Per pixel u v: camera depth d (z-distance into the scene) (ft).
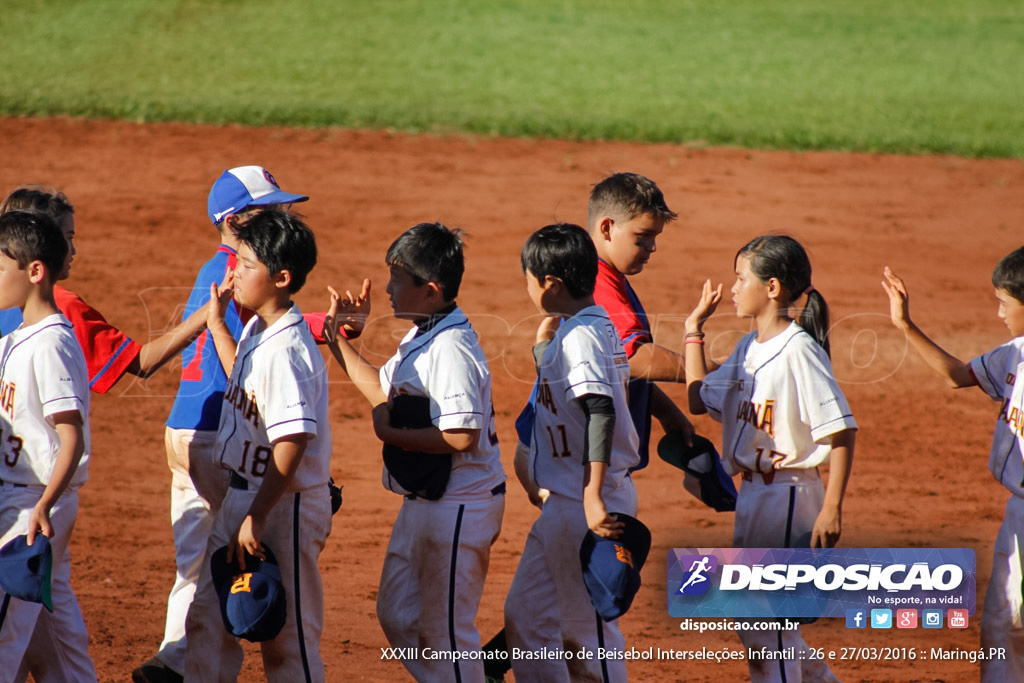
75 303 56.39
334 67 282.15
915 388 121.08
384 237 163.94
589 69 290.76
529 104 248.52
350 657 64.49
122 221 165.99
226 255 60.54
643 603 74.59
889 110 254.68
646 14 367.45
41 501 48.57
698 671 64.90
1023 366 53.67
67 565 54.24
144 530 85.15
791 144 220.02
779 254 51.72
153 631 67.82
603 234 56.75
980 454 105.29
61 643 54.13
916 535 84.53
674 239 168.35
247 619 47.19
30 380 50.03
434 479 50.72
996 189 199.52
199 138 208.74
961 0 406.00
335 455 100.68
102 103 223.92
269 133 214.07
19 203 57.21
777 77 289.12
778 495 52.70
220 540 51.08
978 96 272.92
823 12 382.63
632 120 233.35
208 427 57.47
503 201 182.29
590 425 49.49
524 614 54.54
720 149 216.13
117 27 313.32
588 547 49.90
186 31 315.99
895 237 172.86
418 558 51.67
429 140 214.69
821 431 50.98
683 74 289.12
